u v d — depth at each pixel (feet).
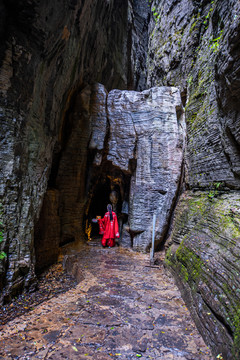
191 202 18.45
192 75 21.29
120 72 42.27
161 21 32.35
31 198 15.71
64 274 18.70
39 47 15.06
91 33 26.86
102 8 28.96
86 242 28.53
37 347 8.37
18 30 13.33
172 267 16.75
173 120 25.53
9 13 12.75
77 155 26.40
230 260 9.27
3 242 12.80
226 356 7.34
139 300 12.80
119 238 29.50
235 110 11.06
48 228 20.47
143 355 8.10
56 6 14.85
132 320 10.57
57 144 23.70
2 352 8.04
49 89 18.63
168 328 10.01
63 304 12.08
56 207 22.59
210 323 9.01
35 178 16.57
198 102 18.95
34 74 15.01
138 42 50.85
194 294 11.50
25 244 14.48
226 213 12.14
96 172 29.78
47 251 20.18
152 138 25.54
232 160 12.78
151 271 18.48
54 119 20.51
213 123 15.53
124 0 40.55
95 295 13.32
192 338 9.32
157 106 25.71
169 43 28.22
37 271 18.30
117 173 31.14
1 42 12.48
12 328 9.64
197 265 12.25
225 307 8.35
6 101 12.96
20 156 14.21
